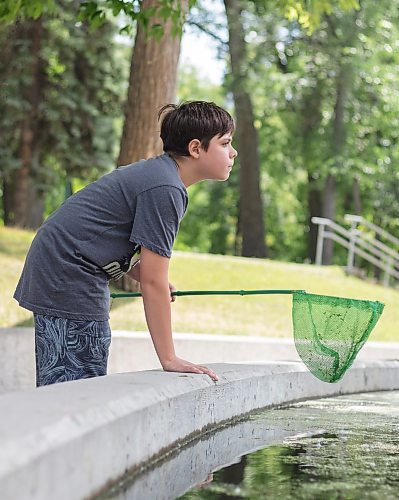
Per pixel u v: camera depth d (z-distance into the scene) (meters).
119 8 7.99
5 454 1.72
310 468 2.85
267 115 28.39
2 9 8.36
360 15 24.95
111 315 10.95
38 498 1.80
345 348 4.19
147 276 3.59
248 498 2.36
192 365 3.64
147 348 7.65
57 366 3.62
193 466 2.80
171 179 3.62
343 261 35.34
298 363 5.09
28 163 21.95
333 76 25.11
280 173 30.25
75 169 22.72
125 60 22.83
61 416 2.10
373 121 26.86
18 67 21.17
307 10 11.45
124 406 2.48
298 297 4.21
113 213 3.59
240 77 24.12
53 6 8.66
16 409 2.18
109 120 22.78
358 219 19.53
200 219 39.78
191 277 14.29
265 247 26.02
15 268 12.77
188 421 3.26
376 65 25.48
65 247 3.59
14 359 7.34
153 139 11.84
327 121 26.52
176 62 11.91
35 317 3.66
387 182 29.39
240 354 8.02
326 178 27.64
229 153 3.83
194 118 3.76
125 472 2.46
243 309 12.66
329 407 4.72
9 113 21.38
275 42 24.00
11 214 23.36
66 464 1.96
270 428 3.79
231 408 3.95
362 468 2.88
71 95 21.81
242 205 26.05
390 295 16.34
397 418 4.29
